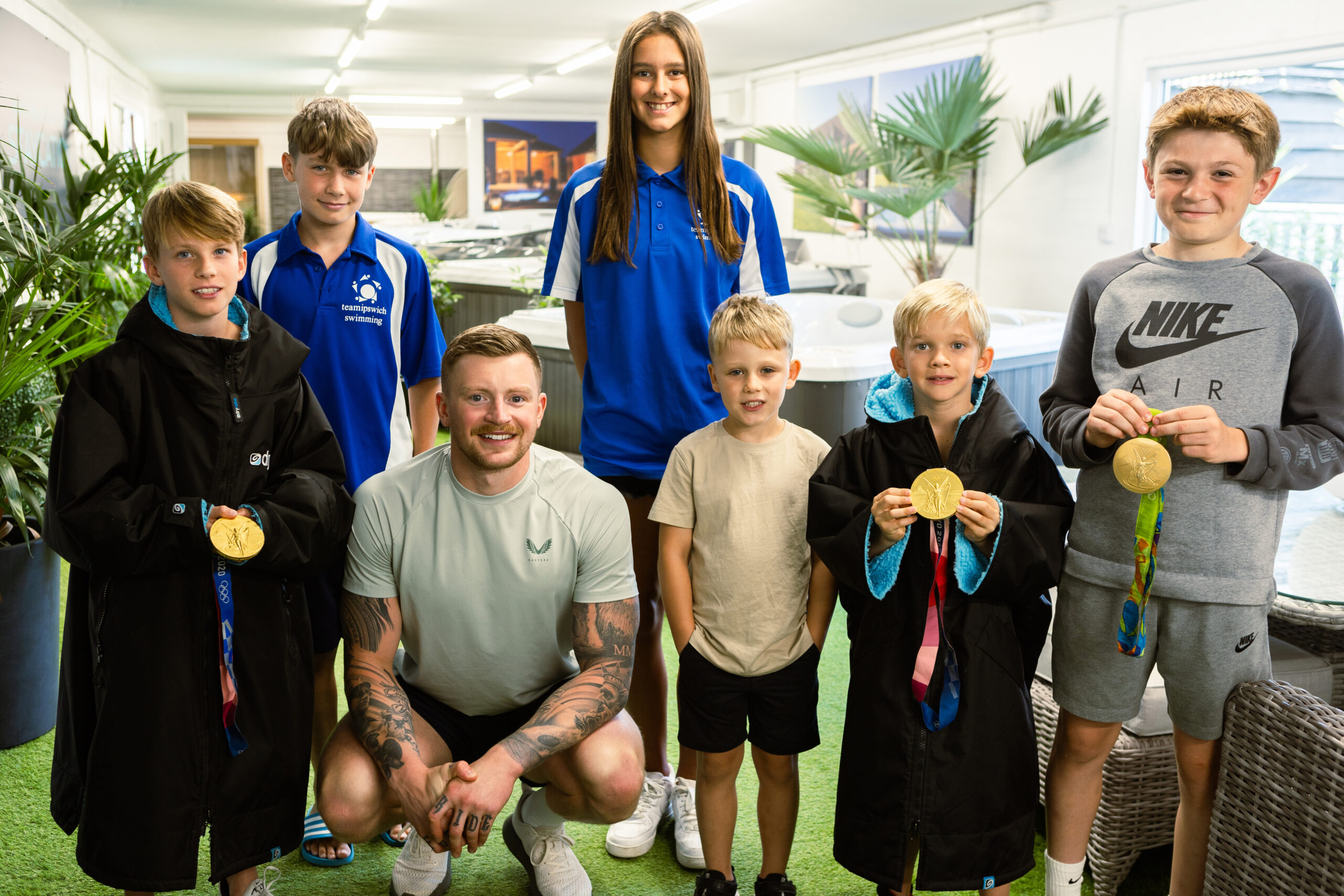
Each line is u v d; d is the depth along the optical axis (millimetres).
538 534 1566
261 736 1469
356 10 8297
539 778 1658
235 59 11148
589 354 1996
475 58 10984
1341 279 5258
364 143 1779
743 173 1987
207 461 1433
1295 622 1794
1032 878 1823
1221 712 1499
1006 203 7516
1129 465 1372
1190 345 1438
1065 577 1562
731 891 1689
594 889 1804
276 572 1438
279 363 1496
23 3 6547
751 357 1626
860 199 7371
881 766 1484
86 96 8734
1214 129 1391
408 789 1463
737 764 1688
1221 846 1528
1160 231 6473
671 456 1745
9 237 2494
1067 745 1600
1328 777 1325
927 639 1455
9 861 1845
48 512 1452
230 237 1428
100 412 1393
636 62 1821
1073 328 1598
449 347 1538
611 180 1894
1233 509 1422
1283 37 5430
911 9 7469
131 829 1404
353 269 1855
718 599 1667
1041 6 6973
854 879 1819
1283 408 1440
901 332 1530
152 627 1401
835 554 1497
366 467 1907
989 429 1509
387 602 1595
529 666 1626
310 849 1868
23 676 2270
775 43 9188
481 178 15273
